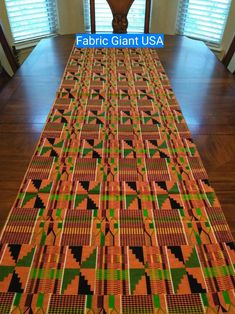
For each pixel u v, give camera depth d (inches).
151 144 31.9
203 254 20.6
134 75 47.8
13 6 74.9
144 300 17.8
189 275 19.3
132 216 23.3
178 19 85.3
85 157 29.7
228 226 22.7
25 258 20.1
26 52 82.5
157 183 26.6
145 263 19.9
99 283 18.7
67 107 38.5
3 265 19.6
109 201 24.6
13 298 17.8
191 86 44.9
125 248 20.9
